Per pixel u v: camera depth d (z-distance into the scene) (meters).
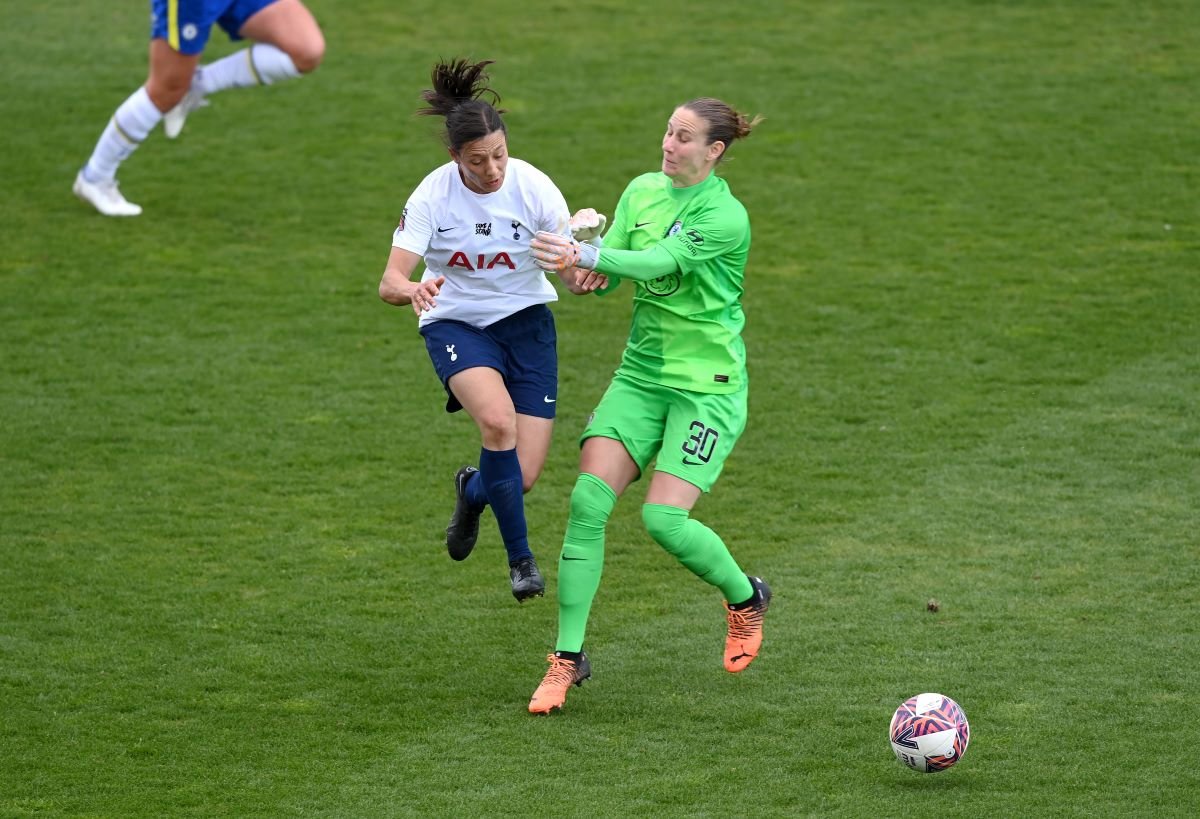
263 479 31.33
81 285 41.25
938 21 62.75
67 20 63.16
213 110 54.66
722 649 24.53
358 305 40.72
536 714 22.19
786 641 24.62
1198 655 23.64
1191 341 37.69
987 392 35.38
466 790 19.88
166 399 35.09
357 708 22.44
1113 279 41.53
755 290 41.47
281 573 27.31
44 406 34.50
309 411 34.72
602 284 22.47
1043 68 57.56
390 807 19.44
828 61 58.62
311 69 45.19
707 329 22.02
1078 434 33.03
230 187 48.28
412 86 56.47
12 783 20.11
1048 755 20.61
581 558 22.03
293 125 53.22
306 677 23.47
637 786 19.94
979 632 24.73
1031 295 40.72
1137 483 30.67
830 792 19.70
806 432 33.56
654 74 57.31
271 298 40.94
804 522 29.41
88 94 55.16
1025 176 48.69
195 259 43.16
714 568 22.19
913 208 46.59
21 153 50.03
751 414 34.53
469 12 64.25
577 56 59.22
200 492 30.66
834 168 49.62
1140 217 45.56
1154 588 26.23
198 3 42.62
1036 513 29.48
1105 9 63.44
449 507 30.28
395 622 25.52
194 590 26.53
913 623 25.14
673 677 23.52
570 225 21.19
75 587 26.52
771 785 19.91
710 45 60.38
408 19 63.28
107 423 33.78
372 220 45.97
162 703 22.53
